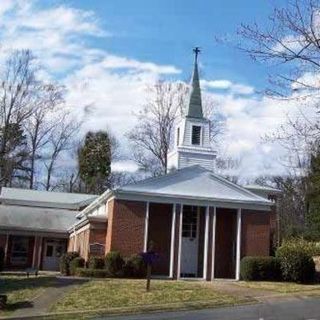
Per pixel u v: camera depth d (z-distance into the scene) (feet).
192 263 112.37
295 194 201.46
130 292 74.23
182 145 130.21
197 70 137.90
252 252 109.70
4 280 88.63
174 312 63.62
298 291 82.58
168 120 204.64
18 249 157.28
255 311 64.13
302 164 145.48
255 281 97.25
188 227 113.91
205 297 73.05
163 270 108.17
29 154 205.87
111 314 62.03
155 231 109.70
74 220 164.76
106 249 107.14
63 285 80.33
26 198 180.65
